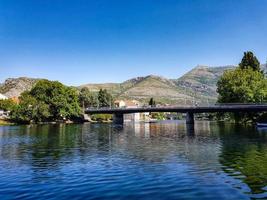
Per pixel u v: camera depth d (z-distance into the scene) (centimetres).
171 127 12850
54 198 2211
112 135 8256
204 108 12300
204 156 4091
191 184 2561
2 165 3569
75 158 4047
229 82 12581
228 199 2156
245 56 14775
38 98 17325
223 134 7869
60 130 10488
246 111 12175
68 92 18175
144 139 6925
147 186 2512
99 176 2898
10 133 8919
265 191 2347
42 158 4084
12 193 2361
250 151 4506
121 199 2172
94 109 18075
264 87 12369
